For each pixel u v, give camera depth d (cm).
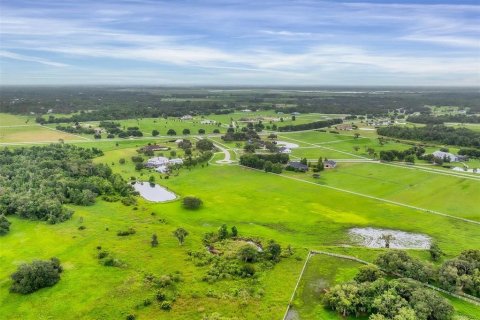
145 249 10638
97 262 9900
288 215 13812
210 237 11550
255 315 7969
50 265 9075
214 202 15075
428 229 12700
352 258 10425
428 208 14638
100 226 12144
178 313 7975
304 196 16000
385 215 13900
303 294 8825
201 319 7775
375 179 18650
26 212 12662
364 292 8300
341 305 8044
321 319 7950
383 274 9294
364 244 11581
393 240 11844
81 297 8406
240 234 11944
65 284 8881
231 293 8688
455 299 8594
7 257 10081
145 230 11931
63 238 11231
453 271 8875
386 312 7712
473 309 8225
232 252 10544
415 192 16588
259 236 11825
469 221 13375
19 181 15750
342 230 12594
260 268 9788
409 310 7531
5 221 11725
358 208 14600
